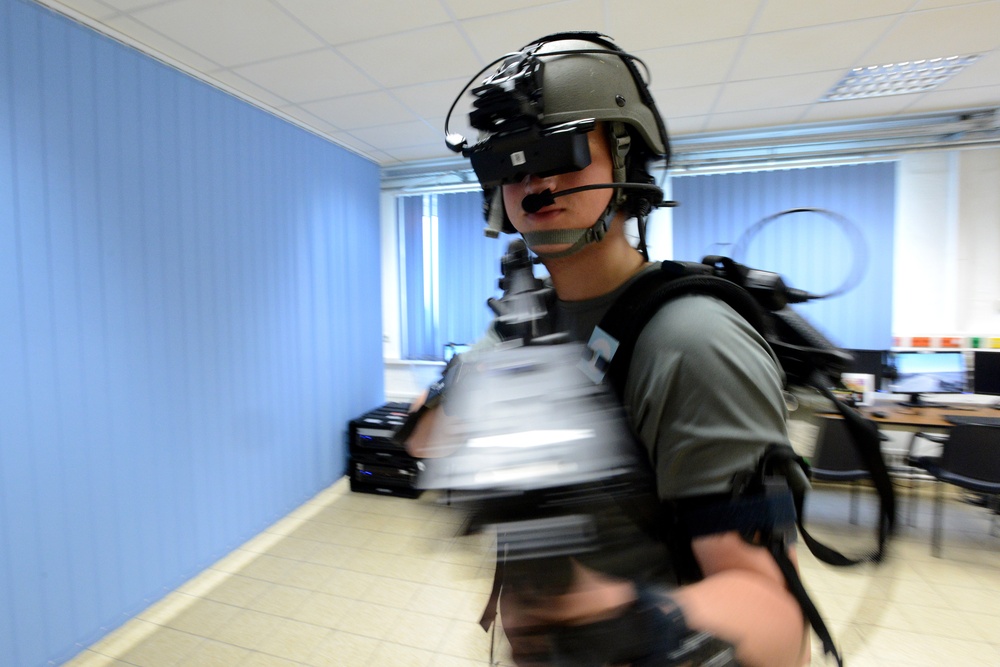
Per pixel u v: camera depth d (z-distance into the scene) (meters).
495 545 0.32
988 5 2.02
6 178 1.62
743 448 0.38
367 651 1.86
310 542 2.69
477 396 0.38
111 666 1.78
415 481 0.35
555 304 0.63
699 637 0.29
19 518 1.66
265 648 1.88
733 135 3.49
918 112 3.12
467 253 4.12
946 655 1.81
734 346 0.41
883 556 0.51
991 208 3.22
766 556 0.36
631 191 0.55
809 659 0.38
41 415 1.72
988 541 2.64
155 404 2.14
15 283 1.65
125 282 2.01
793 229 3.50
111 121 1.97
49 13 1.75
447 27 2.14
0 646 1.61
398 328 4.34
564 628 0.30
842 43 2.31
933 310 3.36
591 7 2.02
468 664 1.79
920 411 2.88
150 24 1.98
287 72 2.46
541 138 0.48
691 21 2.12
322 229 3.35
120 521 2.00
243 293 2.65
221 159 2.52
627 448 0.40
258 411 2.76
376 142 3.51
